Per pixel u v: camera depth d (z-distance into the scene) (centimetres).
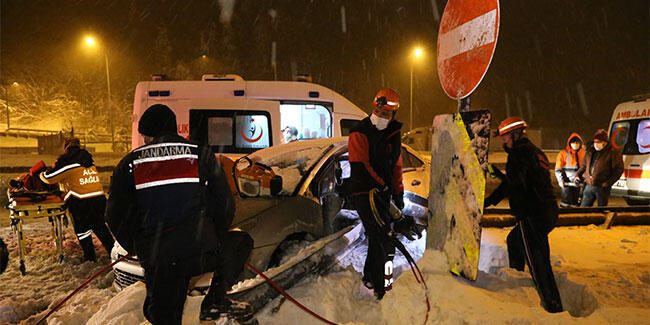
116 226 234
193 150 242
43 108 5191
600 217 674
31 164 1995
